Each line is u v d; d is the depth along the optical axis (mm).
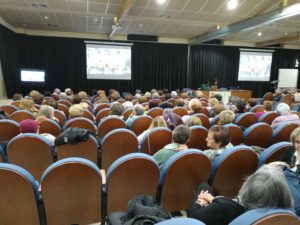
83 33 10641
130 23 8570
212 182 1938
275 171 1028
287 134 3059
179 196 1878
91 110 5371
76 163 1490
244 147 1884
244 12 6887
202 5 6398
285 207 967
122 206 1753
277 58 13250
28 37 10016
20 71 9391
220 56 12438
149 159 1661
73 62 10727
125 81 11500
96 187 1612
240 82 12953
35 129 2504
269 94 8625
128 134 2494
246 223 854
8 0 6289
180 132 2057
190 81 12266
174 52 11875
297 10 5578
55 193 1536
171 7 6609
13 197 1438
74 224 1592
